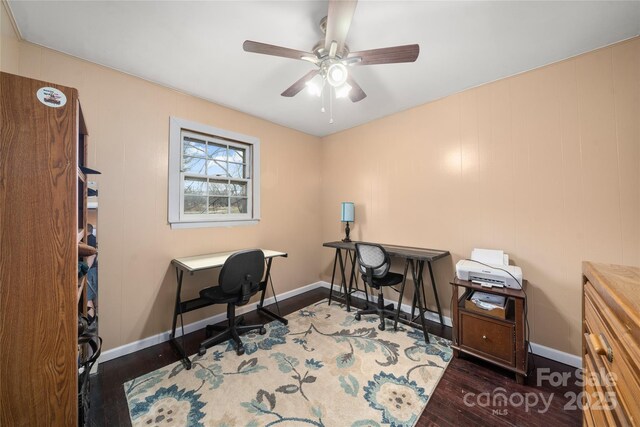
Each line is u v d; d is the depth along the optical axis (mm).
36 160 932
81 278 1386
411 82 2232
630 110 1658
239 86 2291
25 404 917
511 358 1697
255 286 2256
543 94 1979
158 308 2232
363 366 1849
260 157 3043
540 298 1987
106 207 1957
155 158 2217
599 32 1598
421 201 2713
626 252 1668
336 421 1375
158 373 1793
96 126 1915
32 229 925
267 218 3119
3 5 1349
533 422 1360
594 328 889
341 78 1510
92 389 1631
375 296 3191
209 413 1435
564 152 1891
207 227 2576
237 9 1425
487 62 1930
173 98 2328
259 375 1758
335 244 3064
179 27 1562
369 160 3189
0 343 883
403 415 1409
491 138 2229
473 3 1381
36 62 1682
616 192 1702
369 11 1427
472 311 1870
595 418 862
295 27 1568
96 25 1532
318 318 2686
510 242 2133
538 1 1365
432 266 2621
